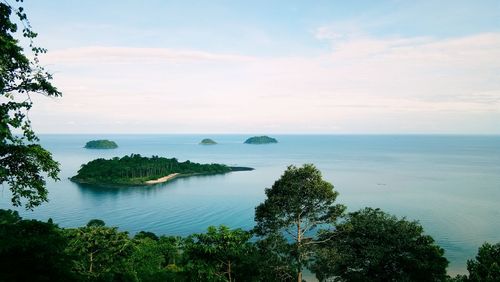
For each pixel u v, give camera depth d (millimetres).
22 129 12789
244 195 169125
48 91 13594
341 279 29531
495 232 92938
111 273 32656
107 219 122562
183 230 108062
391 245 28156
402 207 128500
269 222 27422
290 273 27047
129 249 38562
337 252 26766
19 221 17109
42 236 15594
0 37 11328
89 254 33531
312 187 26734
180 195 170375
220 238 28031
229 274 27766
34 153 12969
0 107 11695
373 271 28562
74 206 144375
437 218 109812
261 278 27078
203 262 27953
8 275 13375
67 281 15094
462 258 72375
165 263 53438
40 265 14188
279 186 28078
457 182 196750
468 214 115625
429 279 27562
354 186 183500
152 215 128375
